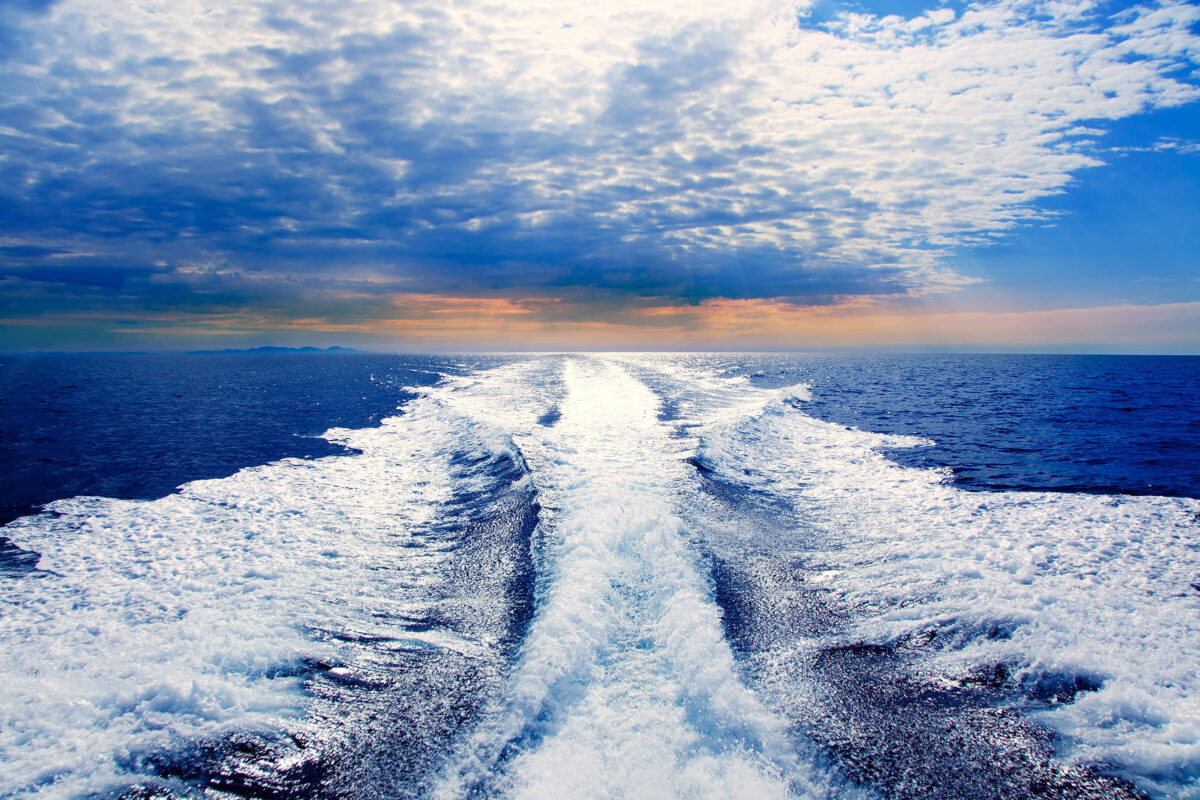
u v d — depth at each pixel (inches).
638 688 189.6
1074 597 255.1
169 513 393.1
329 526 372.2
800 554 323.0
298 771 160.1
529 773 153.3
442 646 227.1
